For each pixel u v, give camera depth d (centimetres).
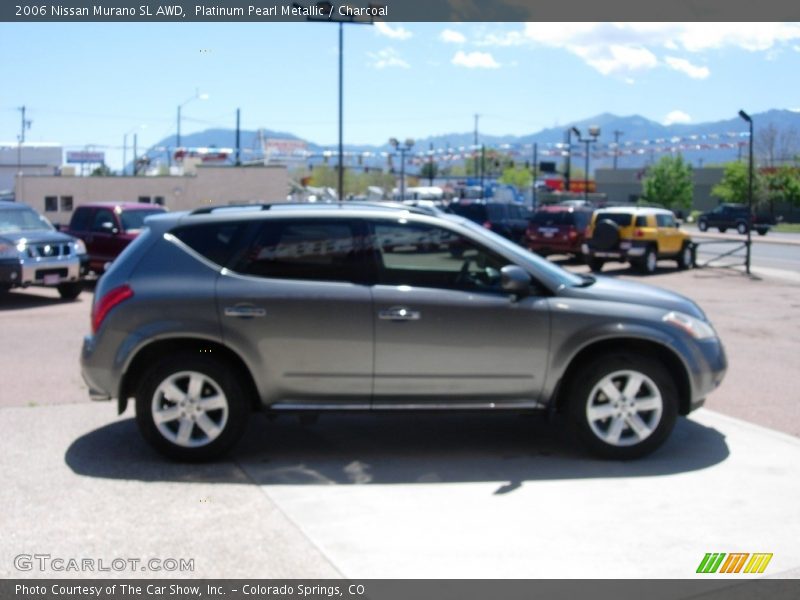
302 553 464
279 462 618
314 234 622
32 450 641
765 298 1708
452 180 10100
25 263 1519
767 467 606
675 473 594
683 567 450
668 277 2256
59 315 1415
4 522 504
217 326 603
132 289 611
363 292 610
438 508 529
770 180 6253
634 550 469
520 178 10669
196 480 578
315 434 692
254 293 606
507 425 718
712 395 833
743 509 527
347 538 484
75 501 538
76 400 800
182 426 606
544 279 623
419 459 627
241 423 611
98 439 670
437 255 624
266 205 667
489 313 611
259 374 610
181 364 602
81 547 470
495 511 524
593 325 612
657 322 619
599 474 592
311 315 605
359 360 610
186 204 4134
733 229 5394
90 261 1897
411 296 610
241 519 510
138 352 610
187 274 615
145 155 5834
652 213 2372
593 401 618
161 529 495
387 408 619
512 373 616
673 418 618
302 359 609
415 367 612
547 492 557
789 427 717
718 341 646
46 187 3972
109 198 4062
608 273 2383
